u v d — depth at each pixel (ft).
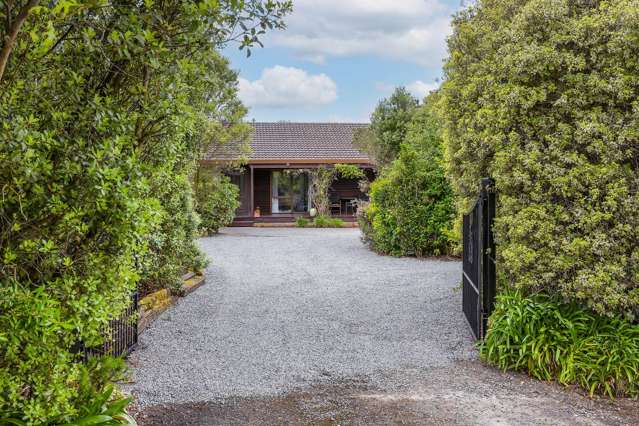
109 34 7.48
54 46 7.39
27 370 7.13
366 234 44.47
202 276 28.17
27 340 6.78
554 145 13.76
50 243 6.79
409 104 65.98
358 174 66.23
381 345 16.62
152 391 12.49
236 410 11.41
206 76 9.96
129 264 8.75
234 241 49.37
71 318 7.39
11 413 7.18
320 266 33.76
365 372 13.99
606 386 12.11
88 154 7.24
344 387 12.87
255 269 32.53
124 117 8.21
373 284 27.27
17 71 7.12
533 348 13.33
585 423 10.64
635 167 13.28
